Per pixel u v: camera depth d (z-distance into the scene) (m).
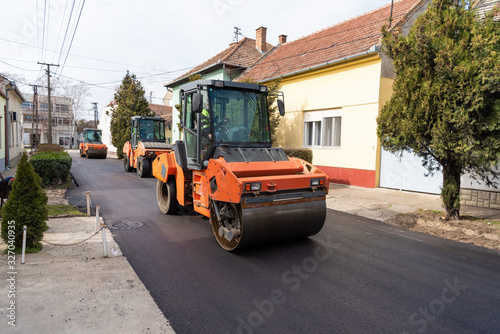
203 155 5.94
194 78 16.70
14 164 19.34
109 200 9.33
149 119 16.59
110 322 3.14
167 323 3.16
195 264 4.70
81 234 5.98
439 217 6.86
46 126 54.88
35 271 4.30
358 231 6.44
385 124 6.96
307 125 13.66
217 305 3.53
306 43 16.97
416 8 11.77
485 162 5.72
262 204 4.94
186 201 6.96
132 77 27.81
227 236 5.14
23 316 3.19
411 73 6.29
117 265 4.60
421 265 4.71
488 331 3.10
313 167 5.82
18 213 4.91
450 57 5.60
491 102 5.58
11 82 17.55
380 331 3.07
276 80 13.58
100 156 29.25
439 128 5.81
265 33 22.02
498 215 7.29
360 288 3.97
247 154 5.57
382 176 11.00
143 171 14.48
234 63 19.47
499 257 5.05
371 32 12.44
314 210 5.44
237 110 6.02
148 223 6.93
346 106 11.69
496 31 5.55
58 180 11.39
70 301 3.52
